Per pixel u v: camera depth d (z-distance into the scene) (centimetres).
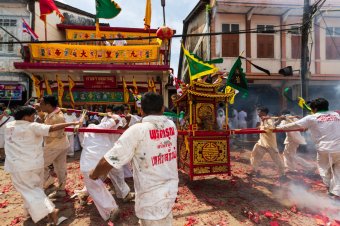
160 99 240
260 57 1434
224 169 536
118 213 386
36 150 361
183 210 425
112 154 210
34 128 355
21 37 1266
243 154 938
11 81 1261
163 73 1084
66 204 449
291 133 624
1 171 701
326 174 465
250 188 533
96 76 1087
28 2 1271
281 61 1435
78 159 838
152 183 213
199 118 530
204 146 522
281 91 1479
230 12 1420
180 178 607
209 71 494
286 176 603
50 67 972
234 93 553
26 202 341
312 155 877
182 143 579
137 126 222
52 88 1085
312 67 1440
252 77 1398
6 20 1268
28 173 349
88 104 1100
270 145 582
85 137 416
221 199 473
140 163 217
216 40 1405
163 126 234
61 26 1301
